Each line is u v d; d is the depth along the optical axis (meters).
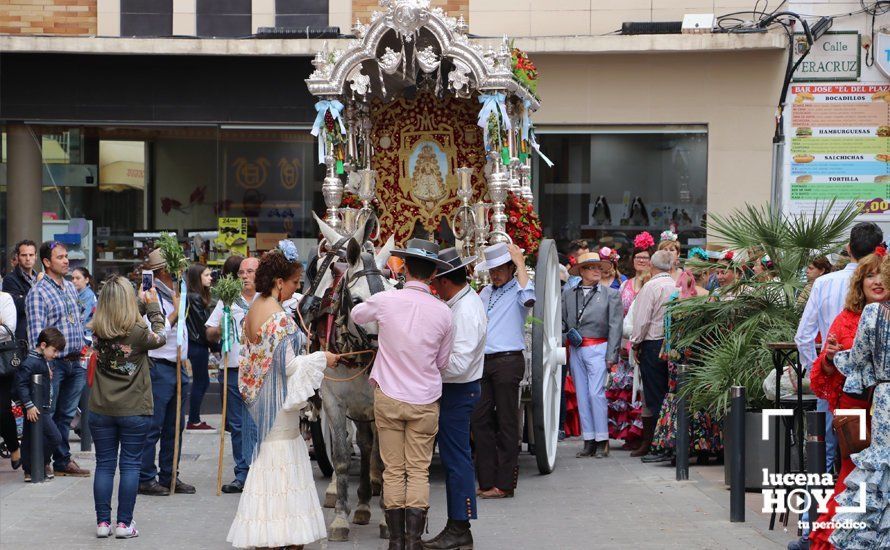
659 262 13.53
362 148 13.22
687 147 18.45
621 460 13.70
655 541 9.12
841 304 8.74
